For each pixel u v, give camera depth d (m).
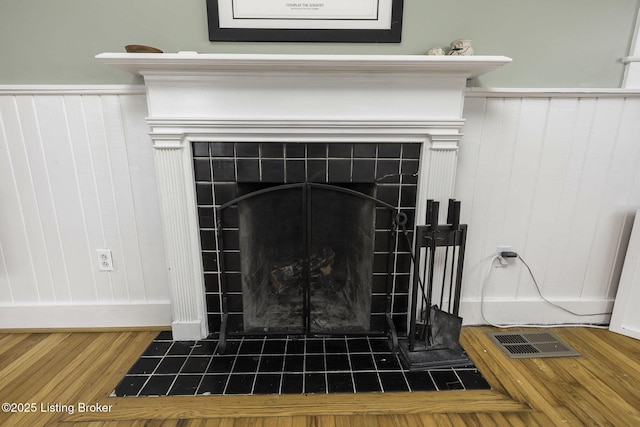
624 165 1.63
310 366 1.48
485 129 1.58
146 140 1.54
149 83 1.37
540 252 1.75
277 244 1.68
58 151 1.54
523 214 1.69
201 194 1.52
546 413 1.24
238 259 1.59
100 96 1.49
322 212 1.61
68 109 1.50
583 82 1.55
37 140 1.53
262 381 1.39
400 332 1.71
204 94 1.39
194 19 1.43
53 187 1.58
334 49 1.47
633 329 1.71
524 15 1.47
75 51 1.46
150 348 1.60
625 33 1.49
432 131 1.44
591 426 1.19
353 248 1.70
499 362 1.52
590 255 1.75
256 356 1.54
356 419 1.22
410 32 1.47
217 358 1.53
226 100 1.40
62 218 1.62
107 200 1.61
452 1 1.44
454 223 1.43
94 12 1.42
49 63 1.46
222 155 1.47
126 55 1.22
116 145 1.54
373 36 1.46
